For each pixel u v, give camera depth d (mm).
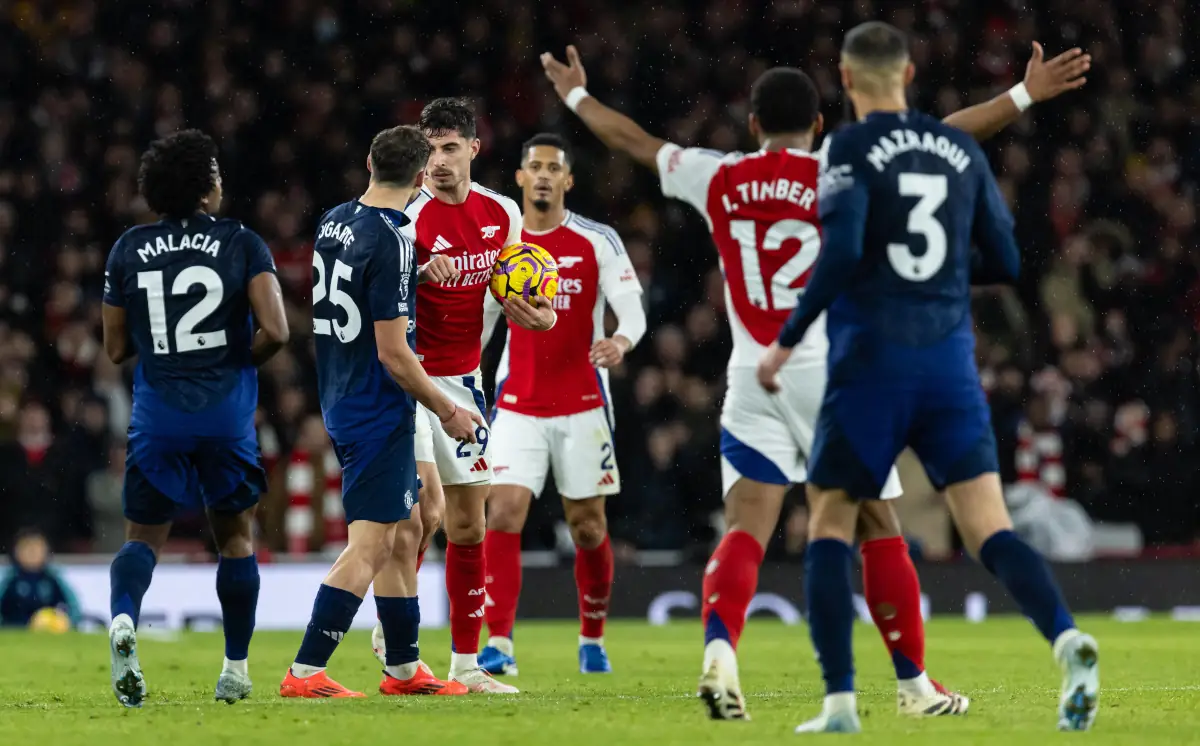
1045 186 76250
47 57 74312
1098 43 81438
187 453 20953
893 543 19125
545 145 30531
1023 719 18156
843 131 16703
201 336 20875
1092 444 60750
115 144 72812
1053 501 56562
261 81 76500
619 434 56719
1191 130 80938
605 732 16562
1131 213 76562
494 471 30094
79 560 50156
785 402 19266
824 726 16422
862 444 16328
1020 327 66250
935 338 16438
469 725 17391
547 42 79750
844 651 16422
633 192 74562
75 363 61531
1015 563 16375
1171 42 82750
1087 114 79500
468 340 24859
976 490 16625
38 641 40719
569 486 30266
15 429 58406
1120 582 54250
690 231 72750
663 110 78000
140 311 20875
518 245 25156
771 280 19375
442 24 79938
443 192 24531
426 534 24844
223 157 74000
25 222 69062
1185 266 74625
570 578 51875
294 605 50219
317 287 21672
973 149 17078
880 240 16438
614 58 78562
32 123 72000
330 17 79000
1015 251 17438
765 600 52844
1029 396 61969
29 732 16938
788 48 80500
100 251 70125
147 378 20984
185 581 49469
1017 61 81562
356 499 21375
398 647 23188
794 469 19391
